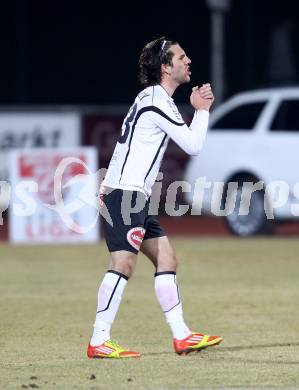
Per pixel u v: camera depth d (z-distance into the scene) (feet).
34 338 81.56
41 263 128.06
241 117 155.12
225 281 112.78
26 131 192.65
